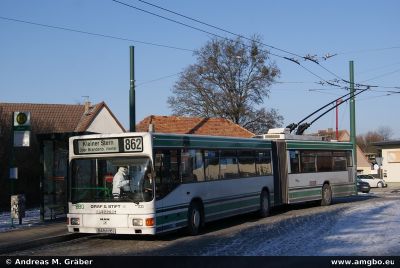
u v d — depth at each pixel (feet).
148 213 41.22
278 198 65.51
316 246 38.42
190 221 46.62
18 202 51.03
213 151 51.60
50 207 54.90
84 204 43.21
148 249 39.17
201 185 48.75
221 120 124.16
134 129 61.72
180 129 118.11
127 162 42.42
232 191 54.34
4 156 83.51
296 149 70.18
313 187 73.05
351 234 44.70
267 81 167.12
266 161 63.10
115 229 41.98
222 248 38.60
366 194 112.37
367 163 257.75
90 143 43.62
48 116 152.46
